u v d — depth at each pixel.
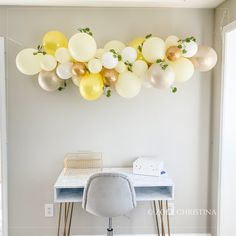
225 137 2.55
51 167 2.74
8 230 2.76
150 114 2.75
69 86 2.69
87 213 2.80
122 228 2.82
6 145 2.70
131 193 2.15
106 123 2.74
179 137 2.78
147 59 2.22
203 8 2.70
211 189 2.80
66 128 2.72
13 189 2.74
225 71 2.50
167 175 2.50
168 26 2.69
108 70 2.26
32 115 2.70
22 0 2.48
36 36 2.65
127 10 2.67
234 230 2.61
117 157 2.76
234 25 2.30
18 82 2.68
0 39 2.62
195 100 2.76
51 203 2.77
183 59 2.24
